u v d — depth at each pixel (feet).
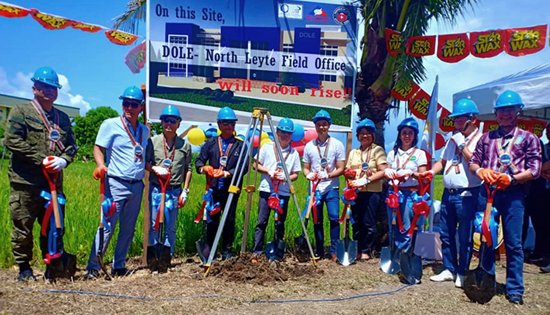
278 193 20.72
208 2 22.22
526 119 28.60
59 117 16.25
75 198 29.25
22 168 15.57
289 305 15.16
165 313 13.93
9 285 15.78
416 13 23.61
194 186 37.11
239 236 23.15
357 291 17.07
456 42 22.71
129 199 17.17
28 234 16.05
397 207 19.43
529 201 22.84
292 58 23.25
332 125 23.80
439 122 26.73
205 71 22.31
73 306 14.15
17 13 17.92
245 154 19.38
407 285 18.02
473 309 15.42
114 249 19.56
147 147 18.03
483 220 15.90
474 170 16.39
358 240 22.22
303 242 21.86
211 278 17.65
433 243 21.99
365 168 20.48
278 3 22.95
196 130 22.24
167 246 18.74
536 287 18.22
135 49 21.77
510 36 21.74
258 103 22.99
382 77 24.56
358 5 23.95
